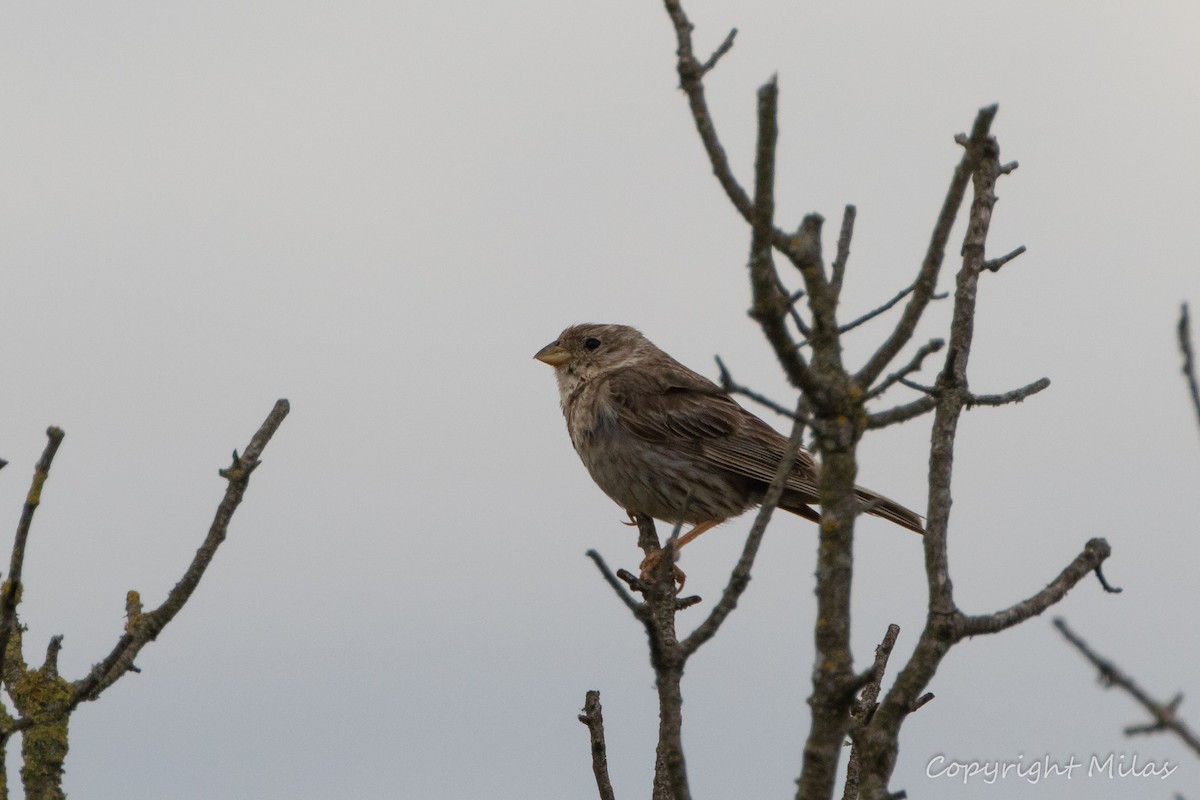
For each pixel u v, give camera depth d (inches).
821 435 273.0
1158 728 198.8
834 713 269.1
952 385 333.1
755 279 255.9
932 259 283.9
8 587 266.8
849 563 272.8
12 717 294.8
